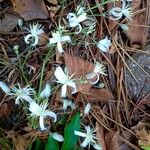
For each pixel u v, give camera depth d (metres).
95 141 0.15
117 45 0.16
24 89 0.14
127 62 0.16
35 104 0.14
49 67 0.15
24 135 0.15
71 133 0.15
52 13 0.16
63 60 0.15
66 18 0.16
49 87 0.14
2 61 0.15
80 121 0.15
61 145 0.15
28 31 0.16
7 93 0.14
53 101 0.15
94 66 0.15
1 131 0.15
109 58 0.16
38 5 0.15
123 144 0.16
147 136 0.16
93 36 0.16
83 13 0.15
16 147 0.14
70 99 0.15
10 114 0.15
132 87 0.16
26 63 0.15
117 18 0.16
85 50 0.16
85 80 0.15
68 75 0.15
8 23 0.15
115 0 0.15
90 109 0.16
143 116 0.16
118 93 0.16
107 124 0.16
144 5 0.17
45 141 0.15
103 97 0.16
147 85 0.16
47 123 0.15
